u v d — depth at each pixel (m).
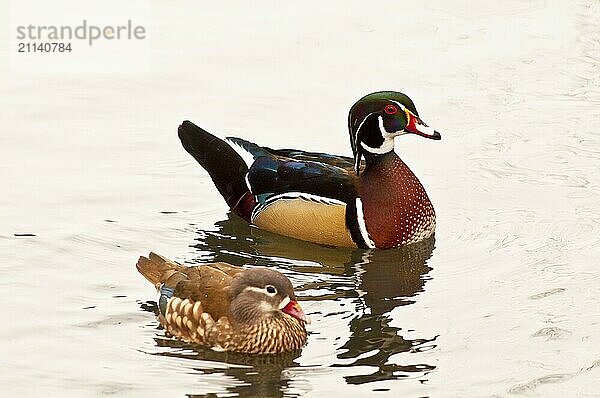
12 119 19.45
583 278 15.09
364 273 15.52
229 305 13.53
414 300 14.66
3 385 12.44
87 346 13.35
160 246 16.08
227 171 17.16
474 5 24.05
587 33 22.72
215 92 20.56
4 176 17.59
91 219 16.59
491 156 18.62
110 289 14.72
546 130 19.36
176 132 19.30
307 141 18.91
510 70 21.34
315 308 14.43
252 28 22.88
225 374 12.86
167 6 23.80
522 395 12.43
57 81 20.88
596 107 20.06
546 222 16.67
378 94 16.61
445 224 16.80
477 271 15.44
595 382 12.68
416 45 22.23
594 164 18.27
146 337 13.66
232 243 16.38
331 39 22.42
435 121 19.64
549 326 13.91
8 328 13.63
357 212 16.33
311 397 12.34
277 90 20.58
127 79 20.97
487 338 13.65
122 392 12.34
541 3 24.17
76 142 18.84
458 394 12.43
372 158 16.59
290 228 16.67
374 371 12.92
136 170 18.17
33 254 15.45
